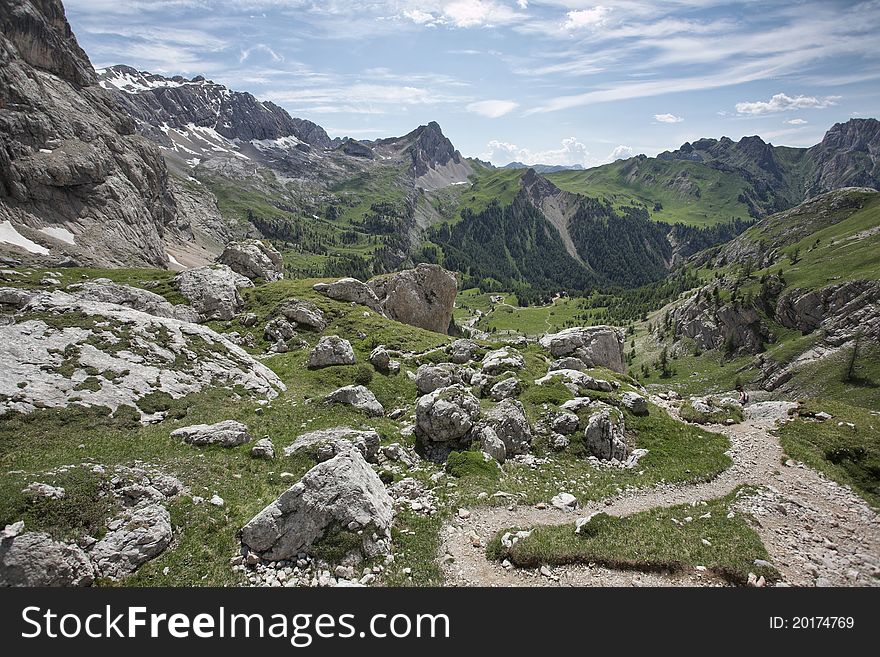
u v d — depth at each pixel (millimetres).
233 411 39656
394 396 51875
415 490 31266
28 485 22094
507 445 39000
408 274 108438
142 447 30422
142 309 67312
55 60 177750
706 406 50031
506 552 24250
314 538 23391
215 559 22297
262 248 115688
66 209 141500
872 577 22984
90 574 20062
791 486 33562
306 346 68875
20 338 38250
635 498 32031
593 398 46531
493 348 67188
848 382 187750
